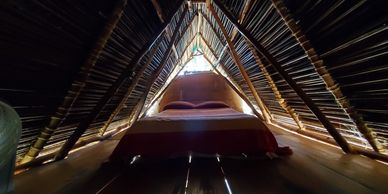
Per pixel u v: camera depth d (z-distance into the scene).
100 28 1.74
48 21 1.34
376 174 1.67
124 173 1.84
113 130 4.20
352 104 1.94
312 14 1.72
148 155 2.10
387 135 1.86
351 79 1.77
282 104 3.39
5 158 0.99
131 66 2.41
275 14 2.20
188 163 2.08
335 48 1.72
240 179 1.63
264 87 3.83
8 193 1.29
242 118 2.38
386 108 1.64
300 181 1.56
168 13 2.83
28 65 1.39
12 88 1.37
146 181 1.64
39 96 1.60
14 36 1.22
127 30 2.20
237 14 3.08
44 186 1.55
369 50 1.46
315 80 2.22
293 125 3.89
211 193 1.40
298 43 2.08
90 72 1.89
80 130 2.27
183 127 2.26
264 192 1.39
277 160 2.11
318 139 3.00
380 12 1.24
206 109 3.41
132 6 2.02
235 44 3.85
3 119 1.07
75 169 1.96
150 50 3.03
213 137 2.20
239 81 5.12
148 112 5.26
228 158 2.19
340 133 2.54
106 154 2.55
